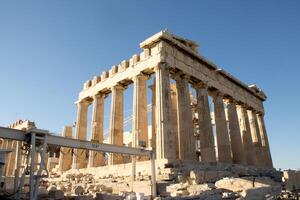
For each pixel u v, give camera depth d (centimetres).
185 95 2939
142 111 2897
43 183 2505
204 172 2102
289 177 2473
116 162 2916
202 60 3284
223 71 3612
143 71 2967
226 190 1733
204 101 3181
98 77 3778
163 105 2570
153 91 3378
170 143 2472
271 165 4428
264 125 4703
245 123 4038
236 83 3975
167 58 2802
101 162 3253
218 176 2233
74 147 1367
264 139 4569
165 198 1363
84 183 2398
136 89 2977
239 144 3584
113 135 3139
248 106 4231
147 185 1769
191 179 1997
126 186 1888
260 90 4697
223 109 3453
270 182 2327
